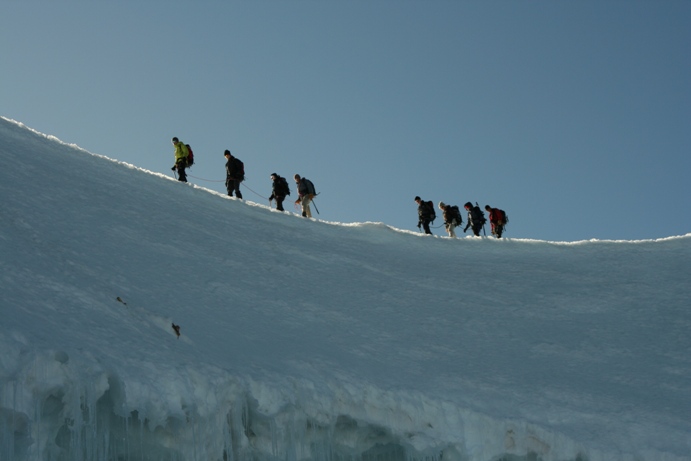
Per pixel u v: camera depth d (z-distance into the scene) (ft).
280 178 264.52
